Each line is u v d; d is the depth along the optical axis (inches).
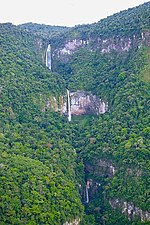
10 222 3868.1
